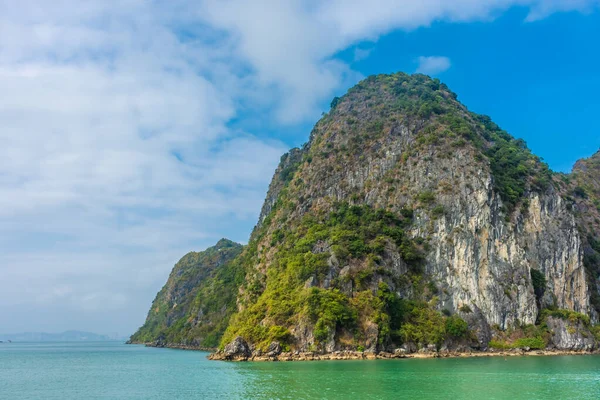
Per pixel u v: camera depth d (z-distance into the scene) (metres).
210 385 68.00
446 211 129.88
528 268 125.25
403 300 115.81
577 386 61.31
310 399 53.66
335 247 117.88
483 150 145.12
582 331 120.12
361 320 105.81
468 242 124.62
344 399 53.25
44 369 111.75
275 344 102.88
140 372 95.12
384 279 114.44
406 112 162.12
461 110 180.88
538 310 123.81
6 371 107.25
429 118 157.50
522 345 114.56
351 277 112.31
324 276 112.56
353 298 109.56
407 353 105.75
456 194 131.38
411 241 127.88
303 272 114.56
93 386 73.88
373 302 107.56
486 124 188.62
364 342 103.25
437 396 54.50
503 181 138.38
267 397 55.69
